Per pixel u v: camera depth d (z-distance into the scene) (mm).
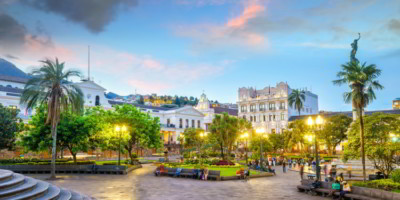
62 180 29172
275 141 76250
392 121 25938
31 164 36844
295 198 20906
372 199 18312
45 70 30969
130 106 46844
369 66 27250
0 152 51094
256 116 113438
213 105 160625
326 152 79625
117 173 36031
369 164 38188
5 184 14367
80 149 37781
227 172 37438
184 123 103125
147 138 46562
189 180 31016
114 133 41625
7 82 80375
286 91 108875
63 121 36594
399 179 19922
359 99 27188
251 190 24500
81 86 78812
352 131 28859
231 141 57469
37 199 15094
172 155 83500
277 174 39781
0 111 44812
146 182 28688
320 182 22906
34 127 38031
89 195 21078
